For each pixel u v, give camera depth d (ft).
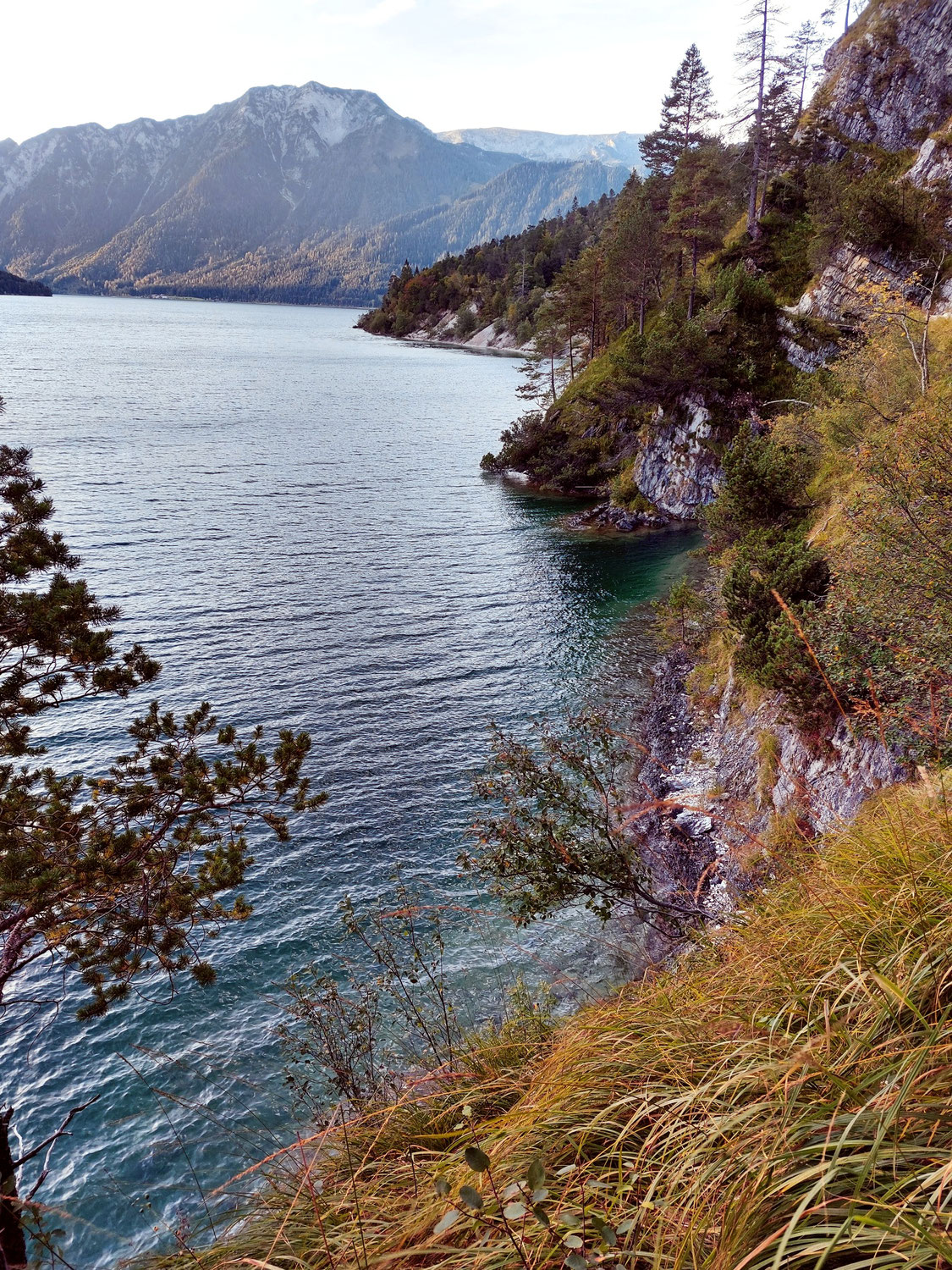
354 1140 14.06
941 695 27.55
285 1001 58.49
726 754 79.97
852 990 9.61
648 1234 7.66
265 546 188.03
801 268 228.02
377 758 94.99
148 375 526.98
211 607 147.02
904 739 27.45
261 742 98.17
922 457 42.60
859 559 44.57
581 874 39.83
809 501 99.30
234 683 115.85
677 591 129.39
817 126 259.80
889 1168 7.05
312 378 552.82
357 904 68.59
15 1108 51.03
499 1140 10.08
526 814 40.70
